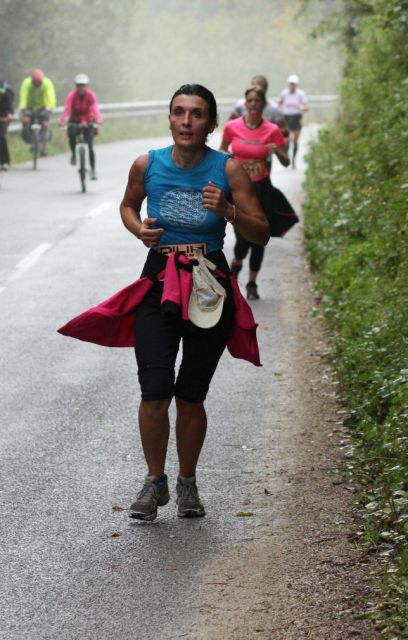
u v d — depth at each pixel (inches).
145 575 272.5
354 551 283.1
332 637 240.2
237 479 339.3
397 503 298.8
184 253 295.3
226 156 296.2
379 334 422.3
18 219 878.4
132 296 298.8
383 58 921.5
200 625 247.4
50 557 282.7
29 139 1320.1
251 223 292.0
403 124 691.4
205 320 290.0
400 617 241.1
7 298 595.8
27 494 326.0
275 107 661.3
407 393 341.7
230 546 289.6
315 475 340.2
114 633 244.2
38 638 242.2
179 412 306.7
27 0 1743.4
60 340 513.3
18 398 424.8
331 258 621.9
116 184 1128.2
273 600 258.4
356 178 728.3
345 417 392.8
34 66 1781.5
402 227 523.2
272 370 463.8
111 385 442.9
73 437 378.9
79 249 746.2
